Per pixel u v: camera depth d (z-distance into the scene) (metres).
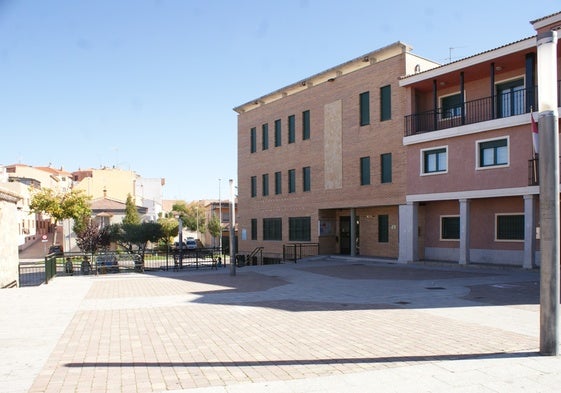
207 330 8.77
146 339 8.05
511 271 20.00
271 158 36.66
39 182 70.31
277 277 19.52
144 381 5.73
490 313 10.24
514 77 22.20
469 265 21.88
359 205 28.19
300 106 33.44
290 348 7.32
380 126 26.86
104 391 5.38
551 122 6.63
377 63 27.12
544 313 6.66
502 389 5.34
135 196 74.69
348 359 6.62
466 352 6.90
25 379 5.84
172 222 55.62
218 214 74.75
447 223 25.28
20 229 57.44
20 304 12.27
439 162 23.84
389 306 11.38
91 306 11.87
